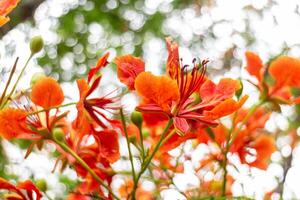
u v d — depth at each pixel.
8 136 0.45
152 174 0.53
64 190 0.64
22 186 0.45
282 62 0.49
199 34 1.10
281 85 0.49
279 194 0.57
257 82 0.50
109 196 0.47
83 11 1.04
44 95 0.44
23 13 0.76
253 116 0.52
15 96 0.47
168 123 0.44
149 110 0.44
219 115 0.43
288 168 0.62
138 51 1.04
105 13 1.04
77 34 1.03
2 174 0.69
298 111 0.86
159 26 1.06
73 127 0.48
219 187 0.52
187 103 0.44
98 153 0.48
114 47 1.03
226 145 0.49
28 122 0.45
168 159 0.52
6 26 0.75
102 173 0.48
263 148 0.53
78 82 0.45
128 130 0.48
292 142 0.78
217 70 1.04
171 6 1.08
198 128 0.45
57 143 0.45
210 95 0.45
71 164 0.48
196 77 0.45
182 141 0.45
